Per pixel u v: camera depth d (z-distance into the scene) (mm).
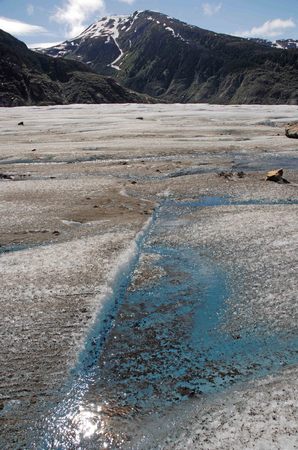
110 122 73688
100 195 25516
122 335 11383
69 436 8125
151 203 24016
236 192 25719
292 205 22250
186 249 17000
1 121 78312
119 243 17156
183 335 11344
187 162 35938
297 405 8477
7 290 13133
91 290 13148
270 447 7492
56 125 69625
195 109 110062
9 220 20531
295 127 51688
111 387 9430
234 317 12039
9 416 8586
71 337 10938
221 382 9500
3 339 10828
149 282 14258
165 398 9055
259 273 14359
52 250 16469
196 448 7645
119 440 8008
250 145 44500
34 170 34031
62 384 9445
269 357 10289
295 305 12281
